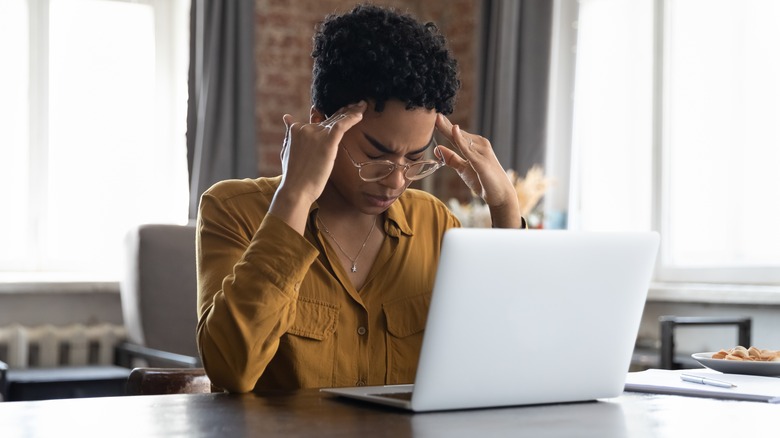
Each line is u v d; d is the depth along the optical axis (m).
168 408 1.23
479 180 1.78
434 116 1.59
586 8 4.68
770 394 1.40
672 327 3.21
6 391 3.36
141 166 4.85
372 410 1.23
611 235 1.29
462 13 5.33
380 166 1.57
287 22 5.14
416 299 1.74
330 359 1.65
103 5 4.79
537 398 1.31
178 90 4.93
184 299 3.93
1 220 4.59
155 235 3.92
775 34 3.82
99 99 4.77
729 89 4.00
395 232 1.75
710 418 1.22
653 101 4.25
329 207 1.72
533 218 4.32
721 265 3.98
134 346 3.93
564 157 4.70
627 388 1.53
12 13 4.61
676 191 4.20
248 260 1.44
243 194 1.72
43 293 4.49
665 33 4.23
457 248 1.16
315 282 1.67
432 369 1.20
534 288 1.24
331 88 1.59
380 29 1.55
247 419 1.14
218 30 4.62
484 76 4.81
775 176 3.82
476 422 1.16
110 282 4.43
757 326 3.70
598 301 1.30
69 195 4.71
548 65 4.56
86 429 1.06
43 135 4.66
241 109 4.68
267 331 1.43
